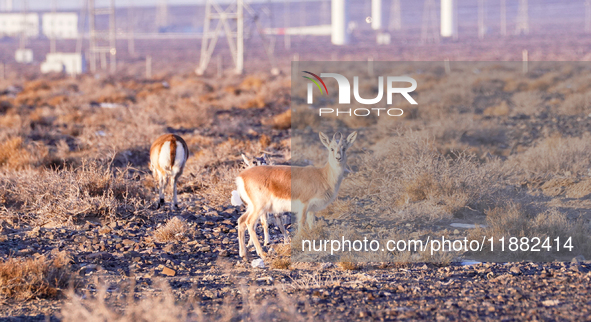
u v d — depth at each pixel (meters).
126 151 61.91
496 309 20.98
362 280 26.08
